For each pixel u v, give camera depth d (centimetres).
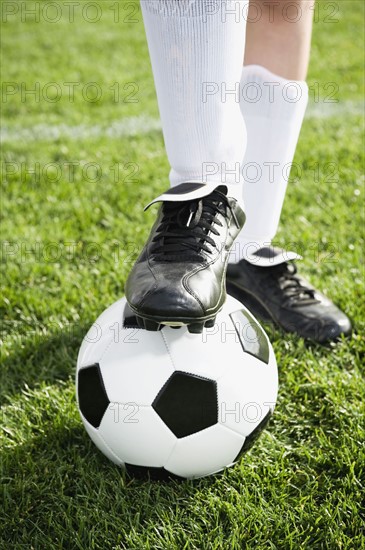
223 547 152
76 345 235
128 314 172
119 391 161
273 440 187
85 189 371
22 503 167
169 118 172
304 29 208
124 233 317
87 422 171
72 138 467
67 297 264
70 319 250
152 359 161
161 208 183
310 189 369
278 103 209
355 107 537
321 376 212
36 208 349
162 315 157
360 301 254
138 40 792
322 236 313
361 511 162
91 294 260
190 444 162
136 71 657
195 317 158
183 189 173
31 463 178
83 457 183
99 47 754
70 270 288
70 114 525
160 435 160
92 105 550
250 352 170
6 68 656
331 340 231
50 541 155
